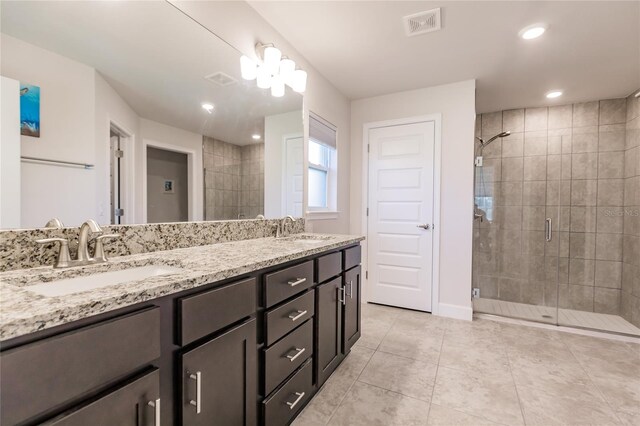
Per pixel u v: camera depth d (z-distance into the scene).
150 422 0.77
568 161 3.35
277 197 2.29
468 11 1.88
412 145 3.14
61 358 0.60
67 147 1.11
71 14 1.12
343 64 2.59
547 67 2.58
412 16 1.95
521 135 3.53
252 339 1.15
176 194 1.57
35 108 1.02
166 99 1.50
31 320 0.54
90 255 1.13
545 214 3.40
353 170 3.46
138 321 0.74
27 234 0.98
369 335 2.52
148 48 1.40
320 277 1.65
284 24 2.07
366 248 3.40
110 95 1.26
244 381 1.11
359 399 1.66
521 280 3.46
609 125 3.21
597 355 2.20
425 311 3.09
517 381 1.85
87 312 0.63
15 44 0.97
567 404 1.63
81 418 0.62
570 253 3.33
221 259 1.20
